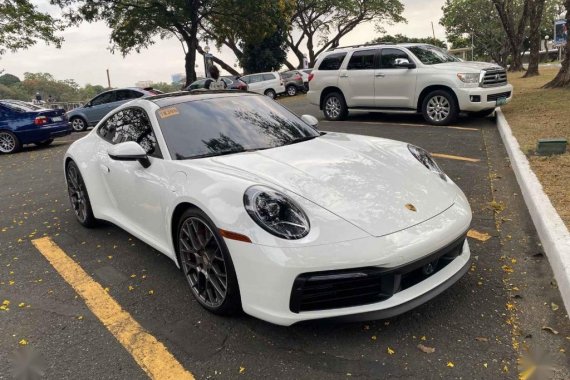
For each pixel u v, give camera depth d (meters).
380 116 11.23
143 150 3.13
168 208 2.95
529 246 3.56
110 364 2.44
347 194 2.57
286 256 2.26
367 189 2.64
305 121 3.95
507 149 6.57
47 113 11.46
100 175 3.94
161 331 2.70
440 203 2.75
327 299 2.34
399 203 2.59
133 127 3.65
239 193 2.51
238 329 2.66
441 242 2.49
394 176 2.86
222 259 2.56
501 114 9.20
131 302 3.07
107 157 3.83
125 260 3.74
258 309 2.41
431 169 3.20
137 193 3.36
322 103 11.28
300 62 40.72
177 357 2.46
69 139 13.67
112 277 3.45
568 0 12.11
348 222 2.38
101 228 4.55
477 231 3.89
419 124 9.51
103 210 4.08
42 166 8.59
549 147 5.64
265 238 2.32
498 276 3.12
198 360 2.42
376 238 2.33
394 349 2.41
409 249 2.35
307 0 36.34
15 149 11.01
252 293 2.41
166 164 3.09
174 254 3.07
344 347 2.45
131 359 2.47
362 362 2.33
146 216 3.33
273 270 2.29
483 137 7.72
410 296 2.42
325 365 2.32
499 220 4.11
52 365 2.46
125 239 4.20
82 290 3.27
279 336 2.57
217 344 2.54
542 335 2.48
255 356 2.42
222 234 2.47
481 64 9.23
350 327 2.62
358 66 10.33
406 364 2.30
